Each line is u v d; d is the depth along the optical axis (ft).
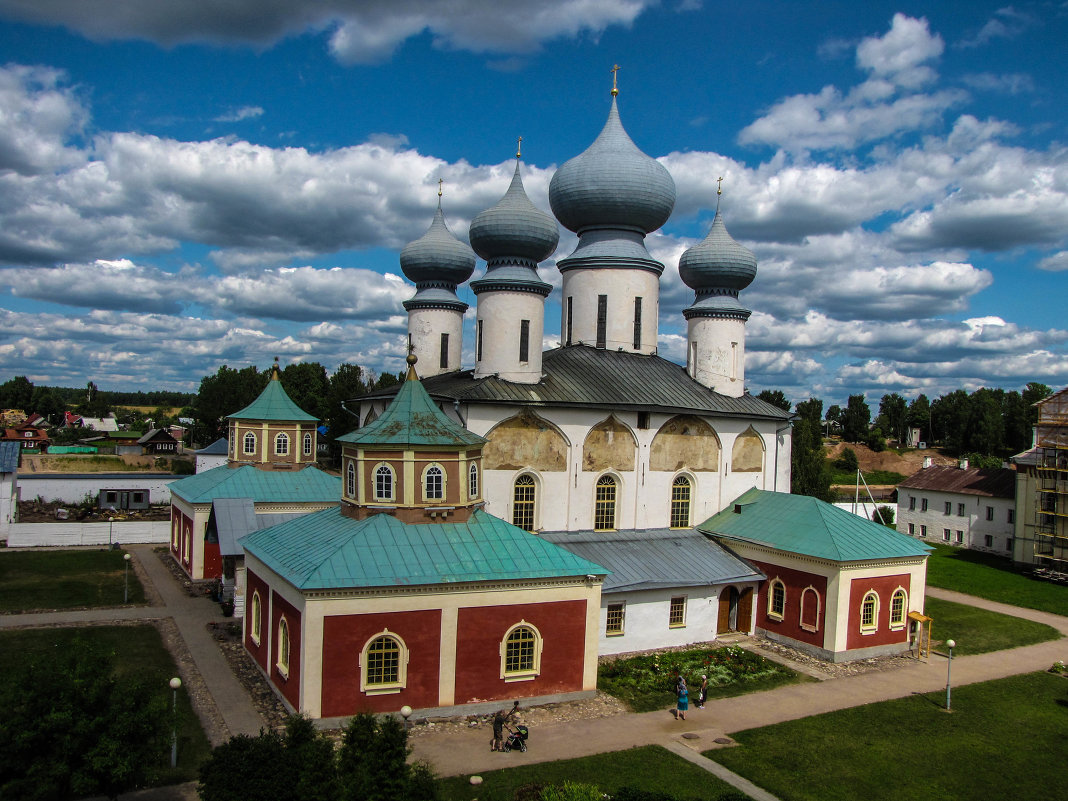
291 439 191.11
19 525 201.57
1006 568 225.15
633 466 149.38
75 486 250.98
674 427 154.81
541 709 103.14
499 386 138.00
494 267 153.28
